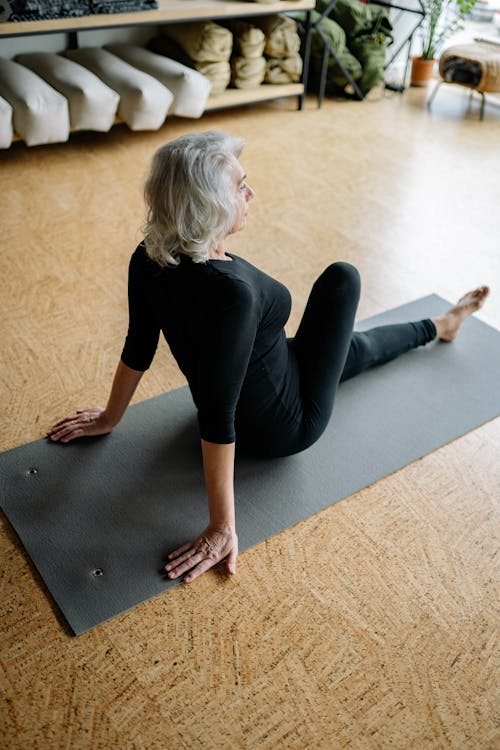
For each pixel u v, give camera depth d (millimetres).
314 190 3945
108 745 1509
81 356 2607
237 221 1592
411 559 1938
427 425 2387
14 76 3811
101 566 1874
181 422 2338
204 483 2127
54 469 2143
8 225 3432
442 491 2152
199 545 1863
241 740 1527
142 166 4090
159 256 1551
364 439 2316
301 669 1667
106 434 2273
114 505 2043
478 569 1922
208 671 1655
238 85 4746
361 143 4613
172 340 1719
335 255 3344
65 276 3076
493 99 5590
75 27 3900
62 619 1751
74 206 3631
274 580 1868
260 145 4469
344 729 1556
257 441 2066
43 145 4262
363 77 5270
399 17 5770
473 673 1676
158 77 4250
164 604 1795
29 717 1553
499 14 5883
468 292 2932
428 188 4066
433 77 5984
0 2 3662
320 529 2010
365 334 2498
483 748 1534
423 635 1752
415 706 1605
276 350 1860
